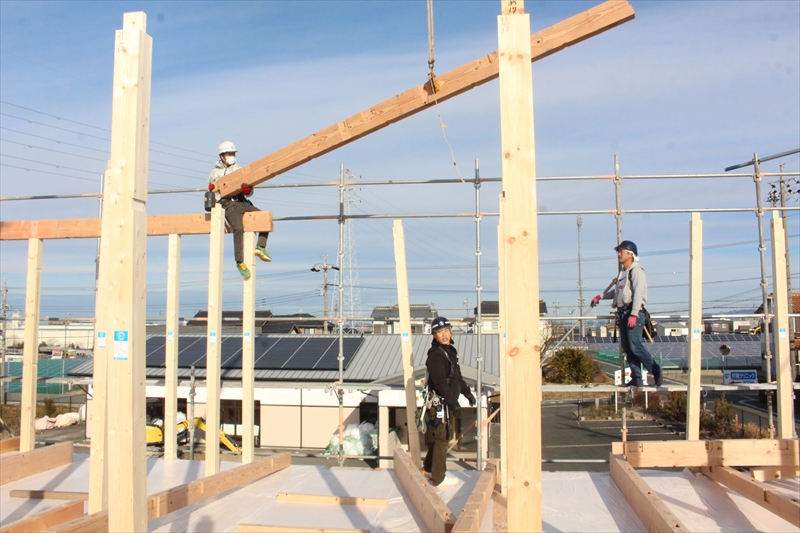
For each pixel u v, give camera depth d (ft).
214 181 24.18
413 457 23.15
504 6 10.58
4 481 22.03
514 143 10.36
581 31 17.93
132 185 12.36
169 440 26.22
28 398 24.95
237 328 82.74
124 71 12.59
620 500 18.78
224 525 16.85
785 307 22.90
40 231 25.48
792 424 22.61
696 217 23.36
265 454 49.83
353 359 56.54
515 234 10.27
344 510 18.15
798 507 15.44
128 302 12.30
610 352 101.40
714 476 20.25
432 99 19.88
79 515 15.98
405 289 23.84
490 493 18.81
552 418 77.05
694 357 23.06
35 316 25.35
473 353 57.41
